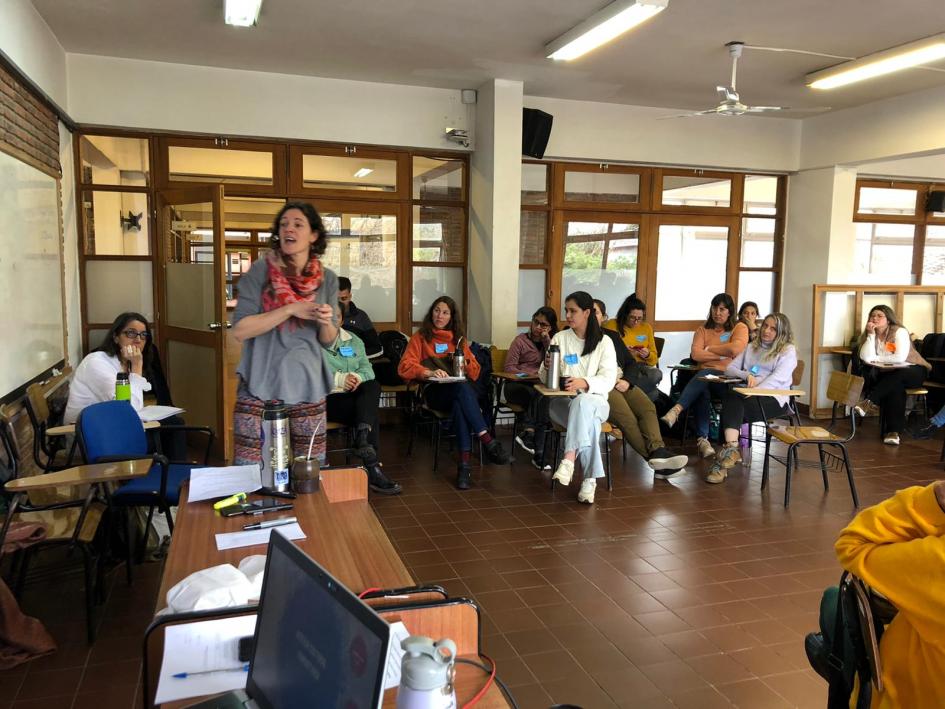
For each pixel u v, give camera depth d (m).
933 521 1.32
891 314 6.45
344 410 4.72
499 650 2.62
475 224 6.61
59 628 2.71
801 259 7.73
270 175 6.14
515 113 6.15
